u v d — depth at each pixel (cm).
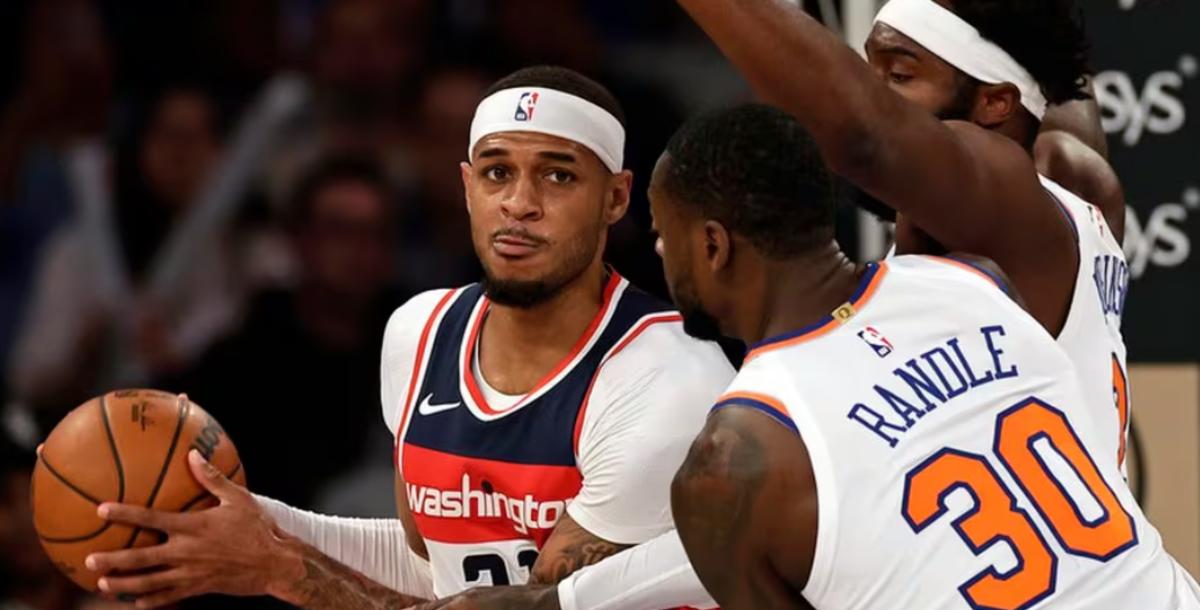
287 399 1927
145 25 2089
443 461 1104
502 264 1065
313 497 1905
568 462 1074
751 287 895
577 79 1092
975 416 863
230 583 1094
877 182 925
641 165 2112
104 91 2077
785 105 916
